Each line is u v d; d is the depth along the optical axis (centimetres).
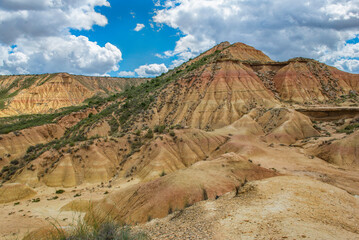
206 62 12812
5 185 5372
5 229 3625
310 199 1859
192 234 1301
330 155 6066
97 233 1032
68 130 11219
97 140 7106
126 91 15600
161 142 6781
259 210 1617
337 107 9100
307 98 11212
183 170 3388
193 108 10188
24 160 7231
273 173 3725
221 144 7212
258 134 8256
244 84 11100
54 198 5178
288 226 1333
